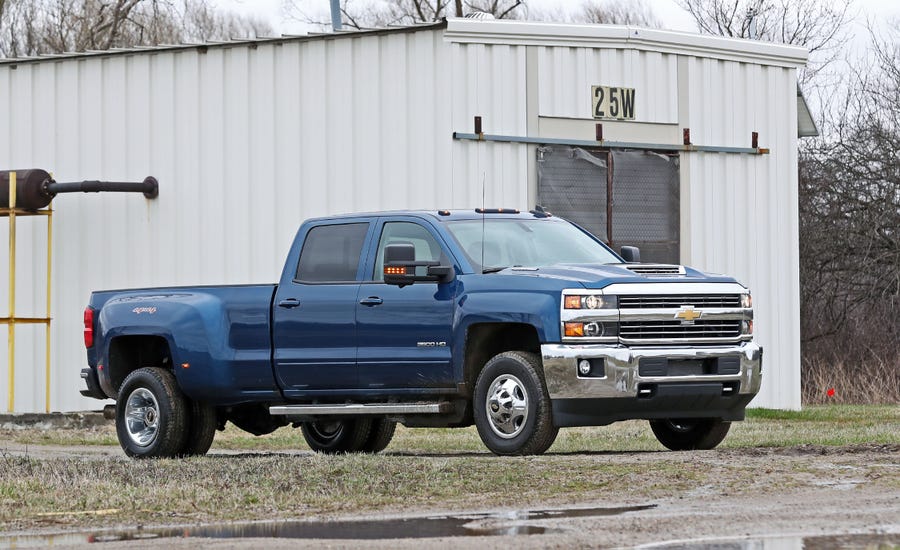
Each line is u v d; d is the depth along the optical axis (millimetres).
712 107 44844
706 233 44688
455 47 40719
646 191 43562
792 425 35844
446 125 40625
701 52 44500
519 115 41594
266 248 42906
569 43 42250
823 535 15375
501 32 41188
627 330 24594
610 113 42875
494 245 26344
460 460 23172
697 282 25203
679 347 24828
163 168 44531
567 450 28312
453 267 25703
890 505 17719
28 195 44938
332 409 26812
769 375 45719
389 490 20234
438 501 19297
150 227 44750
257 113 43125
